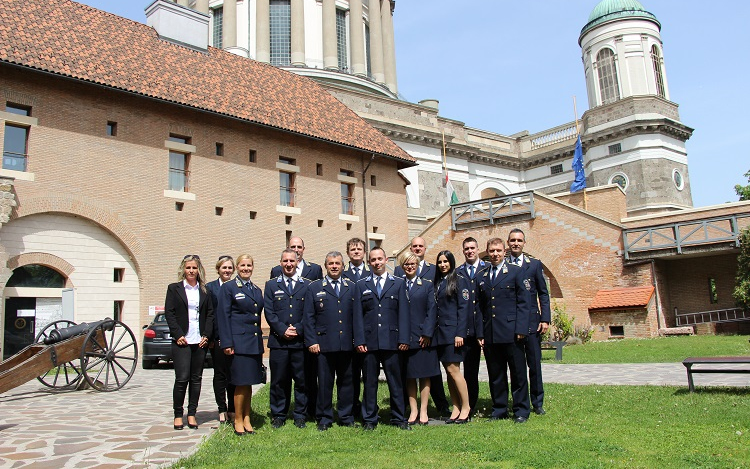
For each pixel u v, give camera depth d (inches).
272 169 1080.2
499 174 2031.3
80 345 500.4
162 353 713.0
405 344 331.0
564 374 544.4
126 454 271.7
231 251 995.3
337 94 1579.7
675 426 297.9
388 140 1342.3
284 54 1796.3
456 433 300.2
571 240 1071.0
